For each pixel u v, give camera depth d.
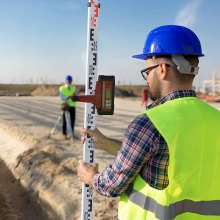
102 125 14.90
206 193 1.73
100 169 7.46
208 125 1.75
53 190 6.58
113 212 5.24
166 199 1.66
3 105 25.52
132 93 54.06
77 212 5.47
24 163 8.37
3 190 7.89
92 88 2.70
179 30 1.84
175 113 1.73
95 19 2.68
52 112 20.77
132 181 1.81
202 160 1.71
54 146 9.56
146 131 1.69
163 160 1.68
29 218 6.61
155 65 1.85
